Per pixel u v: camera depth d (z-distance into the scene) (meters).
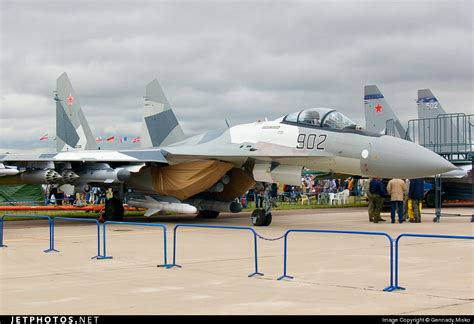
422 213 26.14
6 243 14.75
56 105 29.72
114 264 11.08
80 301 7.70
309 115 18.55
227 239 15.15
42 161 20.69
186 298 7.82
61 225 21.16
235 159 19.78
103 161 20.30
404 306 7.19
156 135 27.36
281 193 38.88
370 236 15.61
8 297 8.02
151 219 23.62
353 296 7.86
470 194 31.39
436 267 10.19
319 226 19.05
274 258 11.52
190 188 20.55
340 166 17.80
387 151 16.81
